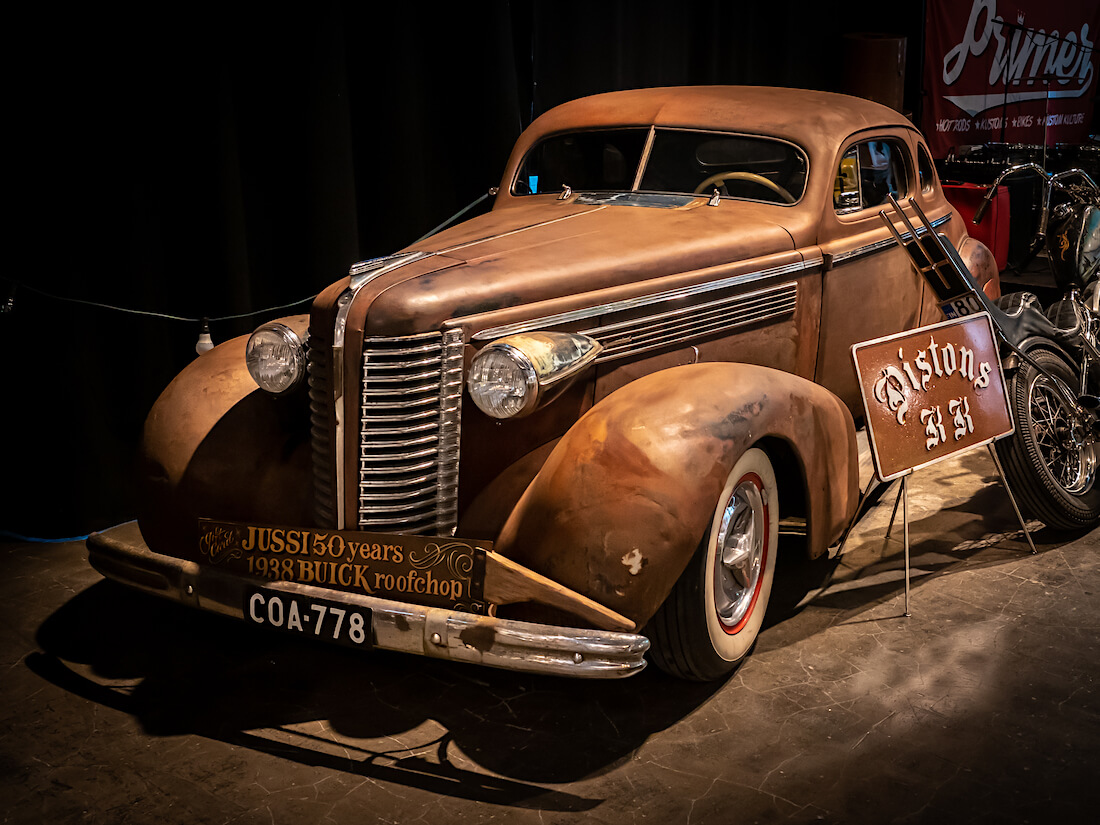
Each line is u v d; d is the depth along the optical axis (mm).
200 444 2949
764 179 3672
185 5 3854
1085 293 4277
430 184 4879
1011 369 3660
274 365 2855
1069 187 4516
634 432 2557
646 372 3041
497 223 3410
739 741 2629
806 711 2754
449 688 2918
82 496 3924
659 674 2961
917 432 3225
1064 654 3004
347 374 2615
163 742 2654
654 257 3072
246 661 3068
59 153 3666
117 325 3936
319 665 3047
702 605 2674
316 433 2775
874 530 3926
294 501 2924
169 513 2939
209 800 2422
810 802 2387
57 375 3803
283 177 4316
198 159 3998
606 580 2453
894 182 4230
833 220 3705
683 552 2494
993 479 4434
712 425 2611
